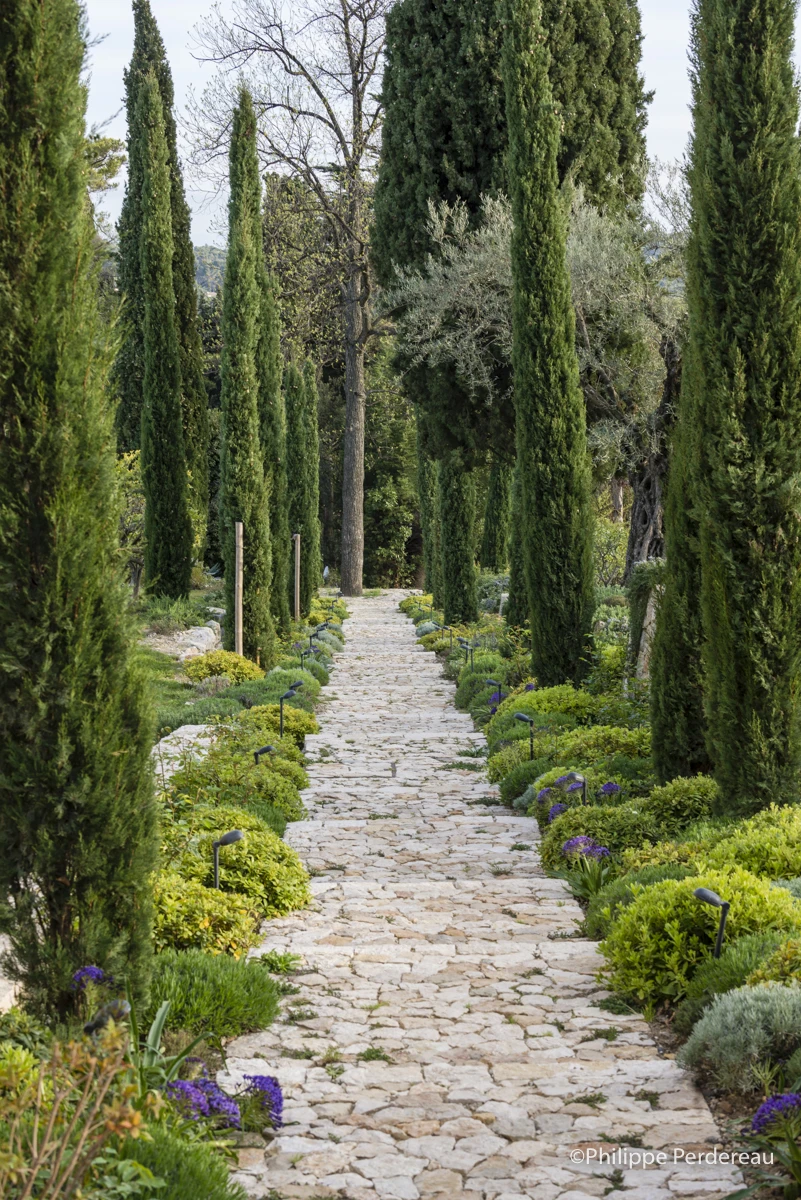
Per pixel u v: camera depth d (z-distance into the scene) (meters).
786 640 7.90
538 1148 4.20
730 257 7.91
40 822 4.47
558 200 14.35
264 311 22.52
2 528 4.35
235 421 19.03
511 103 14.32
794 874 6.61
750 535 7.93
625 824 8.48
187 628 22.48
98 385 4.61
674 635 9.76
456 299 19.38
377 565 55.25
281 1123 4.41
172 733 13.14
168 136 29.84
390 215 22.83
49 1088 3.69
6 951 4.65
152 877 6.39
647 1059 5.05
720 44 7.96
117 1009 3.92
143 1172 3.22
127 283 28.89
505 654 19.69
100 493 4.61
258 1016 5.43
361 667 23.84
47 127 4.39
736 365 7.86
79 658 4.48
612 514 36.75
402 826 10.51
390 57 22.61
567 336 14.54
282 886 7.58
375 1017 5.59
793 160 7.82
